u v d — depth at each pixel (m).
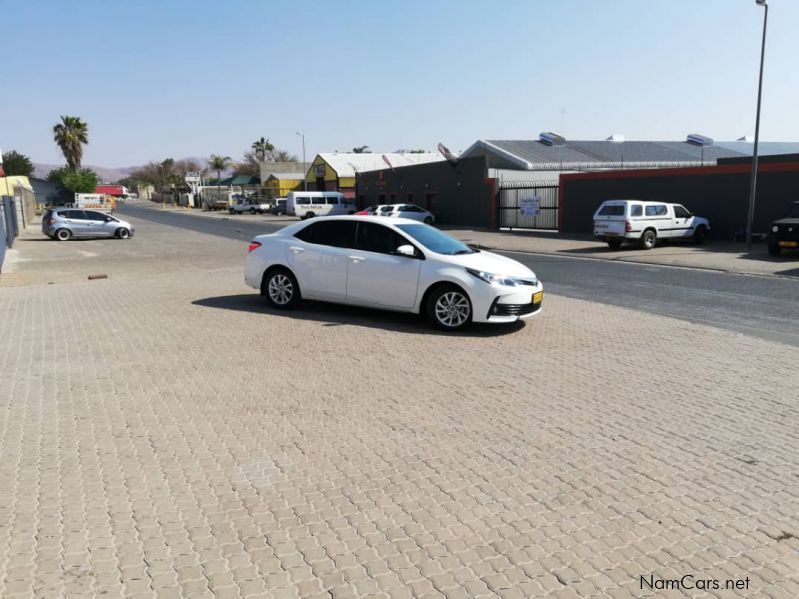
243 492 3.95
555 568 3.18
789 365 6.98
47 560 3.18
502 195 35.75
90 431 4.93
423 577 3.09
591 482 4.14
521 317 8.62
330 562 3.21
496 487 4.05
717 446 4.74
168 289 12.63
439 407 5.56
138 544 3.35
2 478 4.10
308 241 9.86
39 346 7.64
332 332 8.56
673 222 22.67
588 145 43.28
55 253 23.47
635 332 8.71
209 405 5.55
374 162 68.56
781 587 3.04
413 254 8.84
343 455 4.52
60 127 88.25
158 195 136.50
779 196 22.25
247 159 125.31
